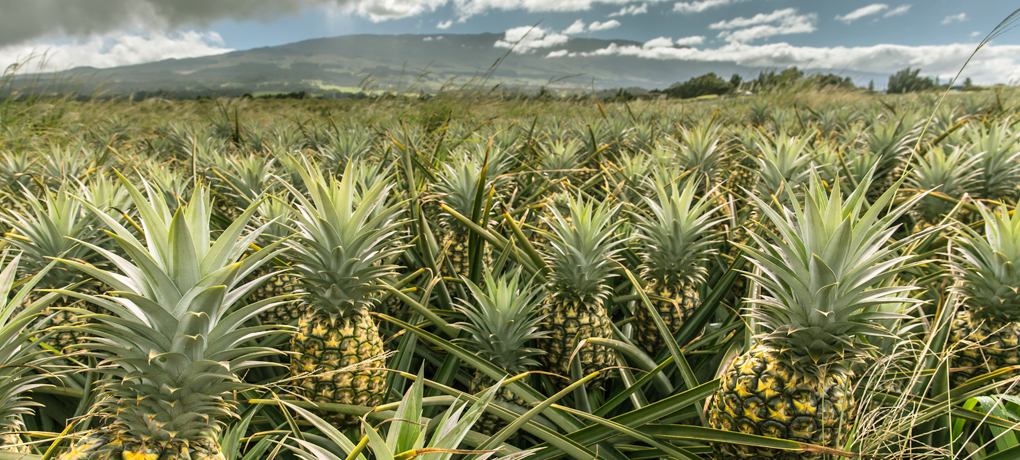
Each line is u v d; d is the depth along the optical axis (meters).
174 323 1.85
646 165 5.88
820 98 14.95
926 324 3.18
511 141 7.86
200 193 1.90
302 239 2.89
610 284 4.47
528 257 4.19
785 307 2.33
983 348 3.07
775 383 2.33
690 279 3.85
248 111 14.91
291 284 4.19
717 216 5.49
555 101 14.52
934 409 2.61
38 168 5.66
